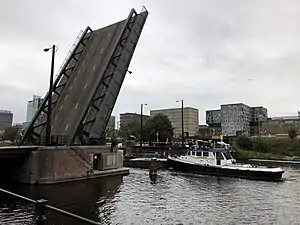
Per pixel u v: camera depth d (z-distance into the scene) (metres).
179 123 137.00
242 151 62.41
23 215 15.79
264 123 127.06
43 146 27.91
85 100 34.34
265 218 16.81
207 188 26.09
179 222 15.73
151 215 16.92
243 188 26.25
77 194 22.53
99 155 33.97
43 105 37.69
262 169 31.58
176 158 39.44
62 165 27.80
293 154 66.00
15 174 27.94
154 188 25.81
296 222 16.09
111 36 38.88
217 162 35.59
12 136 72.56
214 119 152.25
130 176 33.81
